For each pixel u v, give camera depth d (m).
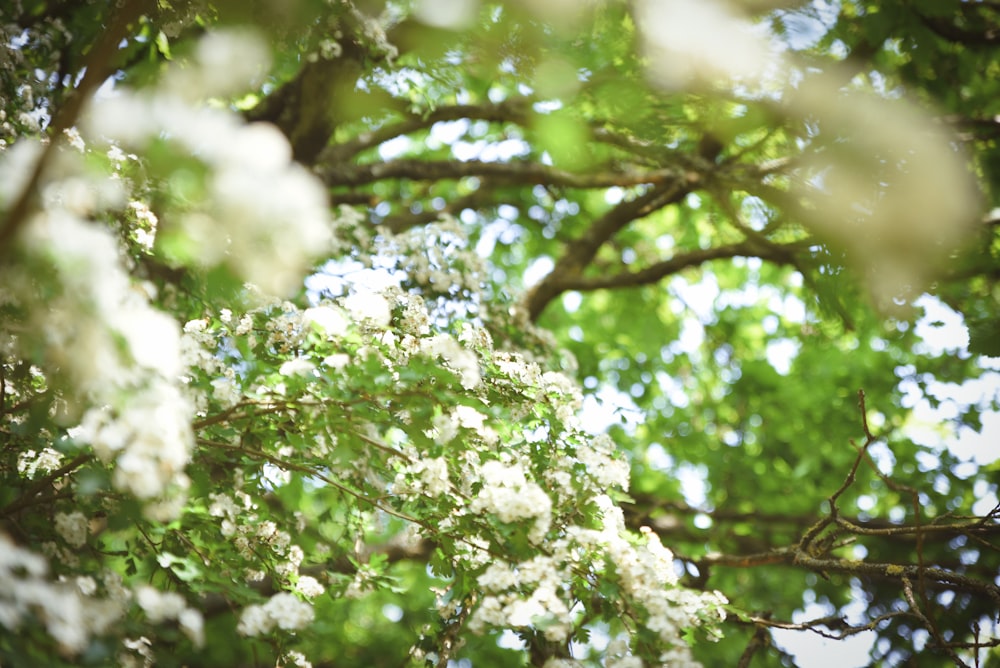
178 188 1.77
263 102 5.22
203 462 3.45
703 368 9.52
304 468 3.41
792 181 5.14
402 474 3.41
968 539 5.83
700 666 2.90
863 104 4.35
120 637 2.61
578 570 3.10
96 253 1.94
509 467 3.24
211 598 5.18
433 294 4.85
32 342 2.28
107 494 2.96
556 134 4.70
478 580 3.04
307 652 5.70
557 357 5.29
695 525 7.51
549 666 3.00
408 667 3.90
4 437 3.17
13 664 2.24
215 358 3.22
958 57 5.32
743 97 4.14
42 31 3.74
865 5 4.58
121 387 2.05
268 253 1.68
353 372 3.05
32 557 2.21
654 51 2.82
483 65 3.97
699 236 9.57
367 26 4.06
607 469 3.35
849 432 7.77
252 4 3.14
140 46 3.47
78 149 2.90
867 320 7.04
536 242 9.23
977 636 3.75
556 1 3.37
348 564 4.23
